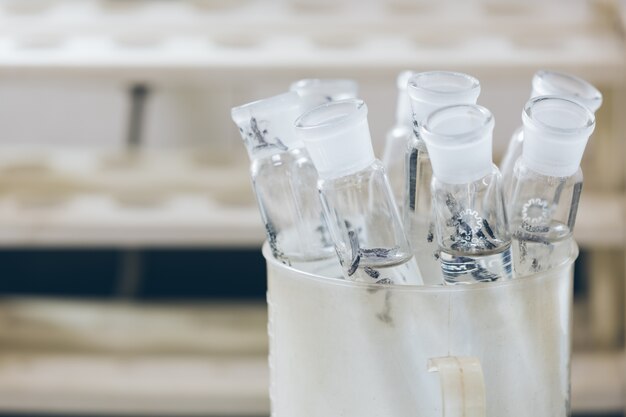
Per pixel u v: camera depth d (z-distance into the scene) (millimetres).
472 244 504
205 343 1680
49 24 1589
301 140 547
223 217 1492
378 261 513
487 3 1675
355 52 1453
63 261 2213
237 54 1447
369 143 509
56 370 1582
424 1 1684
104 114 2324
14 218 1492
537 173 524
